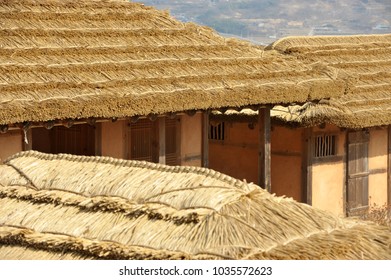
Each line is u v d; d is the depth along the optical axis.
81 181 8.60
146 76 15.25
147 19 17.20
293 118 19.33
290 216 7.47
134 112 14.59
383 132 21.58
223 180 7.84
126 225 7.62
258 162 19.33
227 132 21.61
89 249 7.53
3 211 8.67
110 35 16.02
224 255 6.80
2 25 14.77
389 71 21.72
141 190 7.98
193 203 7.47
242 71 16.83
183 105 15.31
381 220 18.06
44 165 9.30
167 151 17.19
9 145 14.21
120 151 16.31
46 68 14.22
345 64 20.92
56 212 8.30
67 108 13.59
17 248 8.09
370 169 21.33
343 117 19.14
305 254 6.96
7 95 13.23
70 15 15.96
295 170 20.19
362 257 7.27
